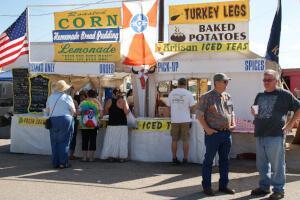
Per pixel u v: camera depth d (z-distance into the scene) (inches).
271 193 279.9
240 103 436.5
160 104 459.5
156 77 456.1
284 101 264.7
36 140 455.5
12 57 472.4
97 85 566.3
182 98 382.0
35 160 417.1
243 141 427.2
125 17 440.1
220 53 442.0
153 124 406.9
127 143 406.0
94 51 442.0
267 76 266.4
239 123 414.9
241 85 436.1
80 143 432.5
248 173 352.5
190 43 425.4
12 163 401.1
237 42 415.5
